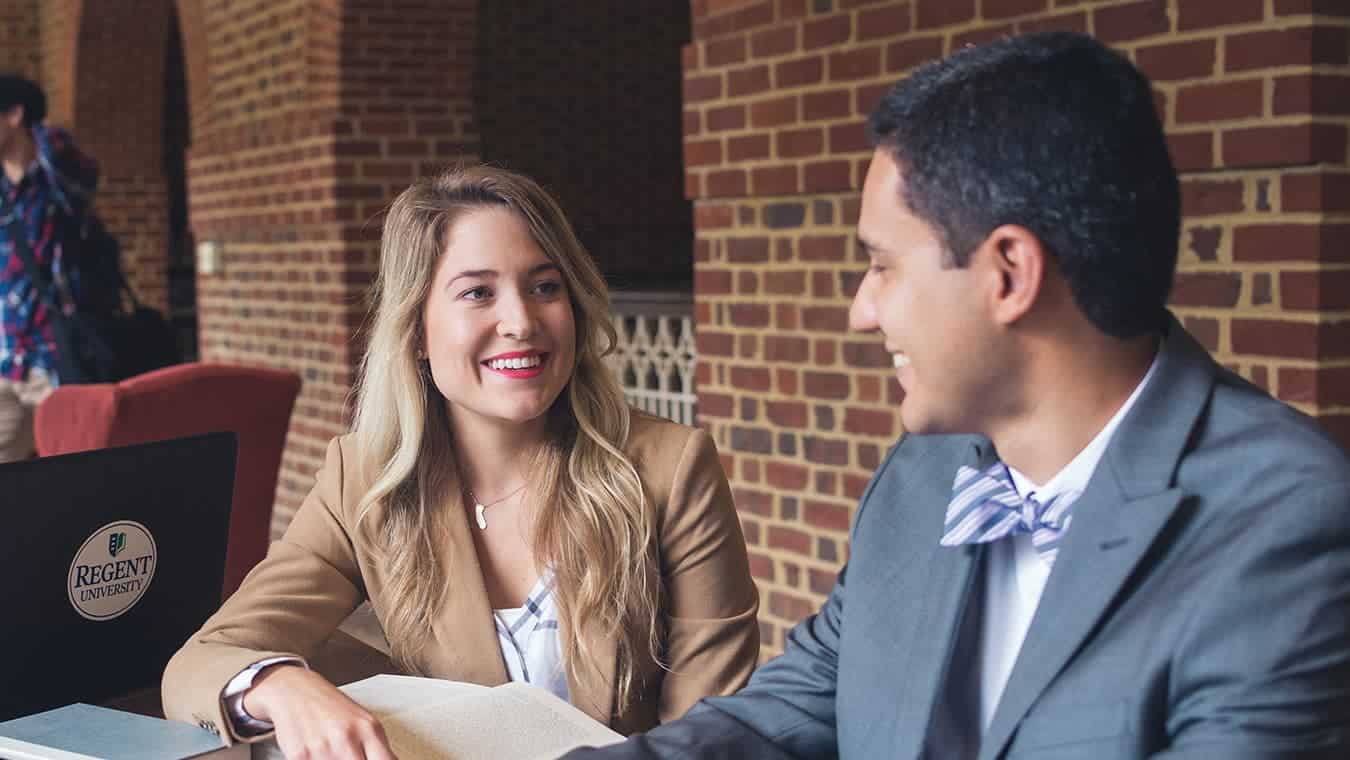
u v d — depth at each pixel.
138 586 1.78
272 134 6.20
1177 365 1.17
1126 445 1.15
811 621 1.56
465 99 5.83
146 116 9.98
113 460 1.71
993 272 1.10
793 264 3.75
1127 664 1.09
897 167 1.14
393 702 1.62
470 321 1.85
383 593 1.92
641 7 9.20
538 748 1.50
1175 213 1.11
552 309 1.88
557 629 1.89
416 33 5.71
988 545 1.29
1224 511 1.10
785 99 3.70
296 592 1.91
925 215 1.12
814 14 3.57
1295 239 2.54
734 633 1.93
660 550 1.94
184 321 12.29
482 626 1.88
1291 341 2.55
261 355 6.62
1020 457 1.21
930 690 1.27
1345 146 2.51
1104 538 1.13
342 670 1.90
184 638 1.87
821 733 1.48
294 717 1.53
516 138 8.98
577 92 9.10
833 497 3.70
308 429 6.17
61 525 1.67
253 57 6.41
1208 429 1.14
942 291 1.12
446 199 1.90
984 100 1.10
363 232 5.71
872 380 3.53
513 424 1.93
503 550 1.95
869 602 1.36
